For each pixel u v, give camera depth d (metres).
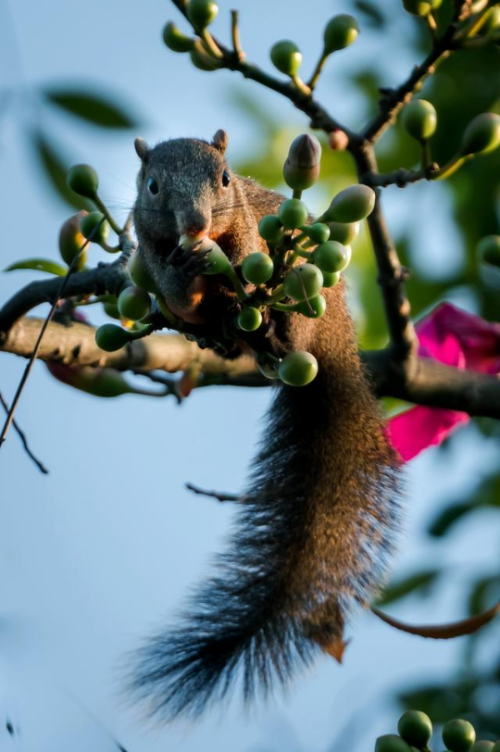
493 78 10.05
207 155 8.21
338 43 6.88
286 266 5.79
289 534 8.35
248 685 7.19
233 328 6.82
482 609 10.27
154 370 8.48
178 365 8.41
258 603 7.79
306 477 8.61
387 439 8.75
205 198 7.90
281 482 8.61
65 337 7.92
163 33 7.18
